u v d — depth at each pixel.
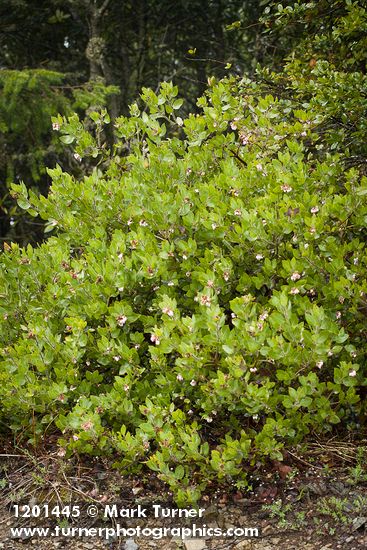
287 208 3.61
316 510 3.29
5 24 10.75
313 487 3.40
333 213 3.71
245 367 3.21
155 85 11.95
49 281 4.08
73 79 11.04
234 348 3.25
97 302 3.70
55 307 3.95
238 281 3.71
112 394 3.49
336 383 3.36
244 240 3.65
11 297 4.07
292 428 3.47
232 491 3.46
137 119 4.49
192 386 3.55
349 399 3.42
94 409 3.62
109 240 4.24
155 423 3.35
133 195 3.98
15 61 11.76
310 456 3.60
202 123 4.28
